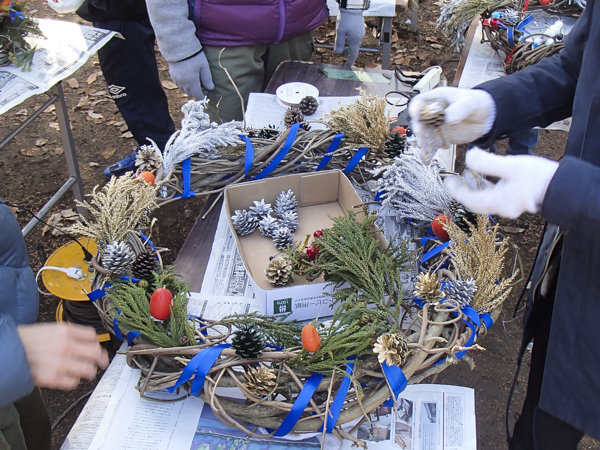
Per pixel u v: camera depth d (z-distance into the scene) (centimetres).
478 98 80
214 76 192
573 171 61
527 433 114
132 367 91
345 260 97
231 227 111
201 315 104
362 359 87
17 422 98
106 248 99
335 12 256
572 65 85
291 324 92
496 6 188
